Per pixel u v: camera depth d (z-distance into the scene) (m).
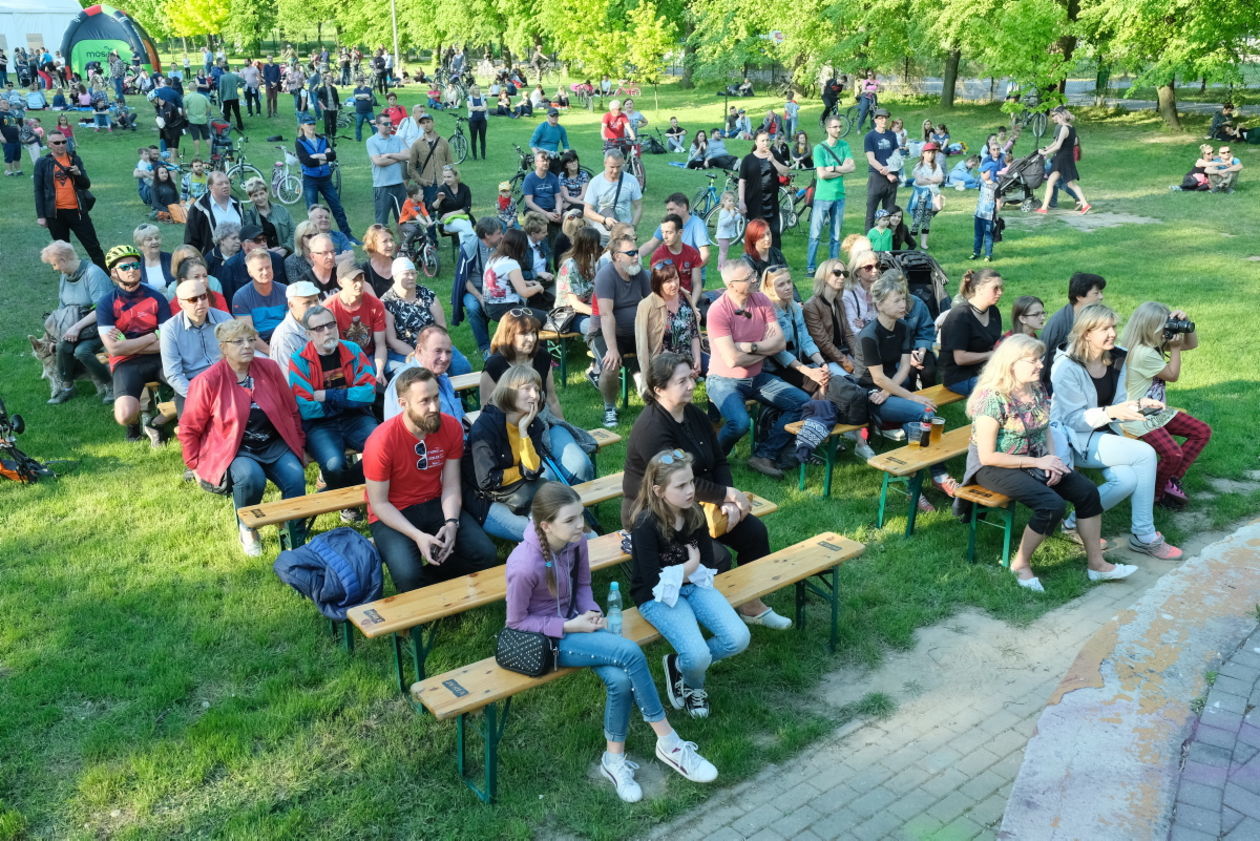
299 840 4.11
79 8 47.22
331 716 4.89
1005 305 12.24
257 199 11.28
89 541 6.53
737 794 4.43
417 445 5.48
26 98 34.78
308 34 76.44
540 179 13.91
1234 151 24.12
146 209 17.67
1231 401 9.02
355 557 5.40
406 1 57.38
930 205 15.10
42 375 9.51
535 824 4.25
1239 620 5.01
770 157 13.21
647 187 21.09
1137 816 3.74
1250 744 4.10
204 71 43.47
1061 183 18.44
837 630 5.52
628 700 4.42
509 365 6.66
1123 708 4.37
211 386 6.25
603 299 8.59
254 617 5.69
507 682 4.39
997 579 6.24
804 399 7.58
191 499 7.19
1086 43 27.06
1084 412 6.72
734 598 5.08
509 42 48.41
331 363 6.84
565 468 6.50
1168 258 14.51
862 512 7.13
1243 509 7.12
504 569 5.31
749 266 7.61
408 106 39.06
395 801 4.34
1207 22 23.55
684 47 44.84
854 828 4.21
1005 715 4.98
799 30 35.88
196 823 4.19
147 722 4.79
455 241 14.04
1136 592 6.13
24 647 5.39
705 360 8.81
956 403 9.02
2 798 4.33
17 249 14.64
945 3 28.98
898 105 36.12
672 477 4.69
